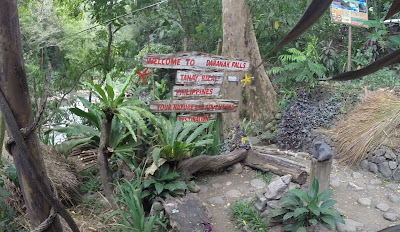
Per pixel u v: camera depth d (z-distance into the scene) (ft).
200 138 14.26
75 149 14.74
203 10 24.77
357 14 17.93
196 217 10.47
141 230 9.58
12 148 4.69
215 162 13.64
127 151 12.30
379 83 17.97
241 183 13.30
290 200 10.09
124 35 24.03
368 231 10.19
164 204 10.84
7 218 8.96
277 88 20.70
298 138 16.62
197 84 13.67
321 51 20.42
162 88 16.89
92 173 13.93
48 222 4.96
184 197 11.37
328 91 18.04
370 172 14.07
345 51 20.76
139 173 11.96
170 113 14.80
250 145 14.37
